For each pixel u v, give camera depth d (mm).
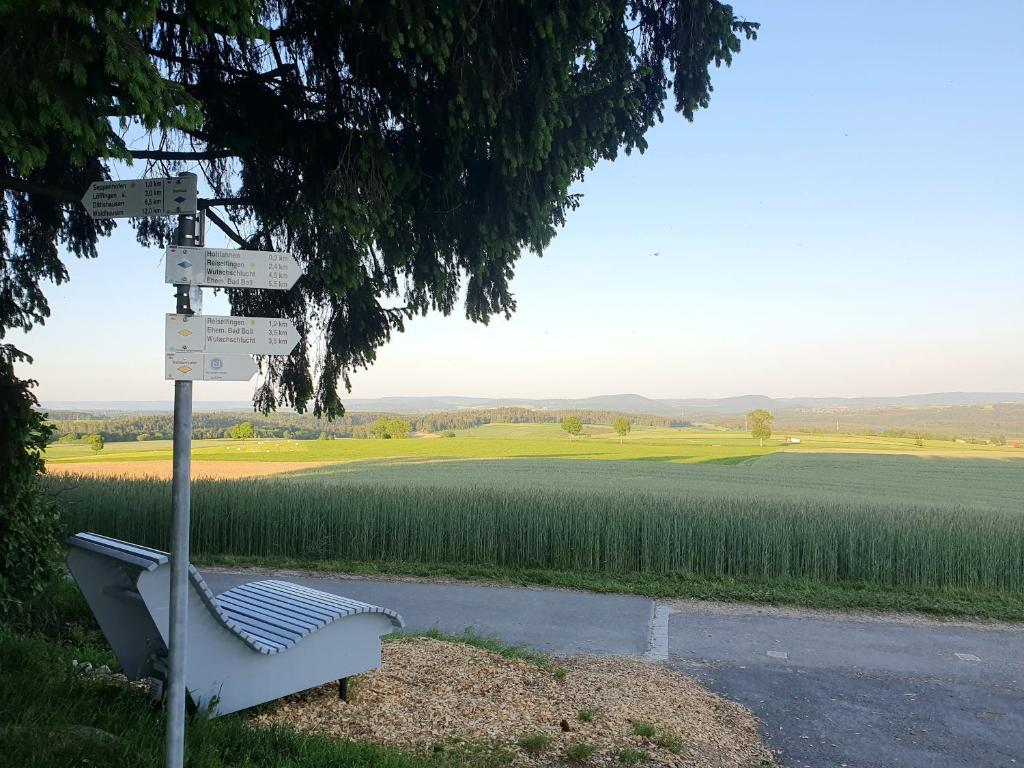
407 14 4578
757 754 5395
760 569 13812
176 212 3180
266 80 5781
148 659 4664
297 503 15047
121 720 4203
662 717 5727
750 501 16016
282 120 5578
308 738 4348
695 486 38156
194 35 3928
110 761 3623
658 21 6156
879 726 6230
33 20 3338
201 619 4422
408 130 5797
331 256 5469
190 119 3787
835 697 6980
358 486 16875
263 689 4727
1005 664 8539
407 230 6047
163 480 17703
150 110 3623
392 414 113562
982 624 11055
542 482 39219
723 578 13547
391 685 5684
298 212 5516
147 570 4145
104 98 3637
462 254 6293
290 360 7297
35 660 5141
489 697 5652
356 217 5258
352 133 5461
